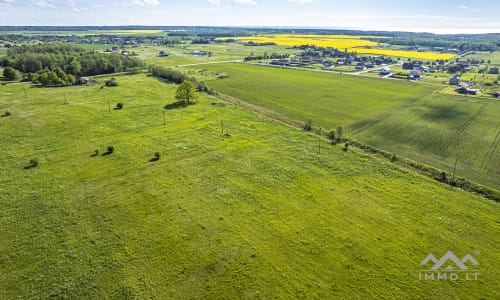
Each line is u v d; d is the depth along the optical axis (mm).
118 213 35875
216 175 44531
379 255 29734
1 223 33969
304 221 34625
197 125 65500
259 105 86625
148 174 44719
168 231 32906
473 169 49062
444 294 25656
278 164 48031
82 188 41094
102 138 58188
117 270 27891
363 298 25266
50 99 85938
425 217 35250
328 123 71250
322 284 26562
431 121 73188
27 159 49406
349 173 45375
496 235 32438
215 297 25297
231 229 33250
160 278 27078
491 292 25859
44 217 35094
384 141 60719
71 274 27453
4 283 26438
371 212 36188
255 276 27328
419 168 48625
